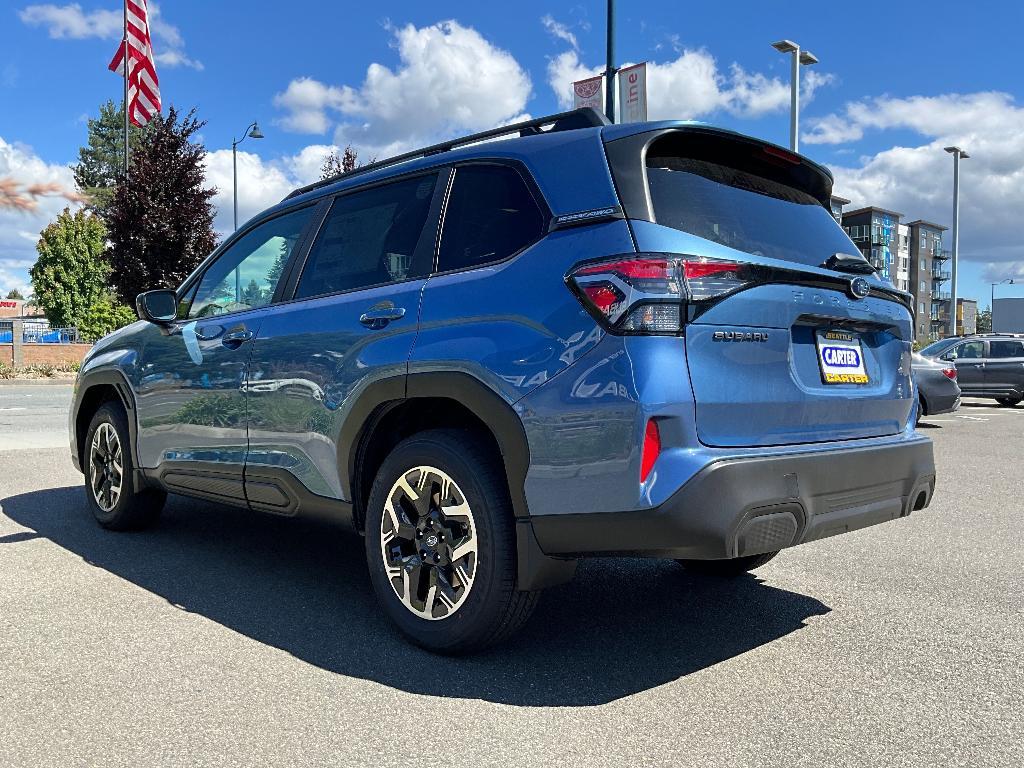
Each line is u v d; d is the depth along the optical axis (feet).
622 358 8.39
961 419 51.08
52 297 145.28
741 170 10.52
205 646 10.02
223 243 14.71
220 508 18.78
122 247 66.33
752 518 8.54
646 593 12.72
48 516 17.43
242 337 12.81
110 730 7.77
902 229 285.23
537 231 9.59
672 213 9.08
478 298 9.69
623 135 9.48
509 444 9.04
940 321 301.02
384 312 10.64
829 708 8.55
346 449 10.90
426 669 9.43
